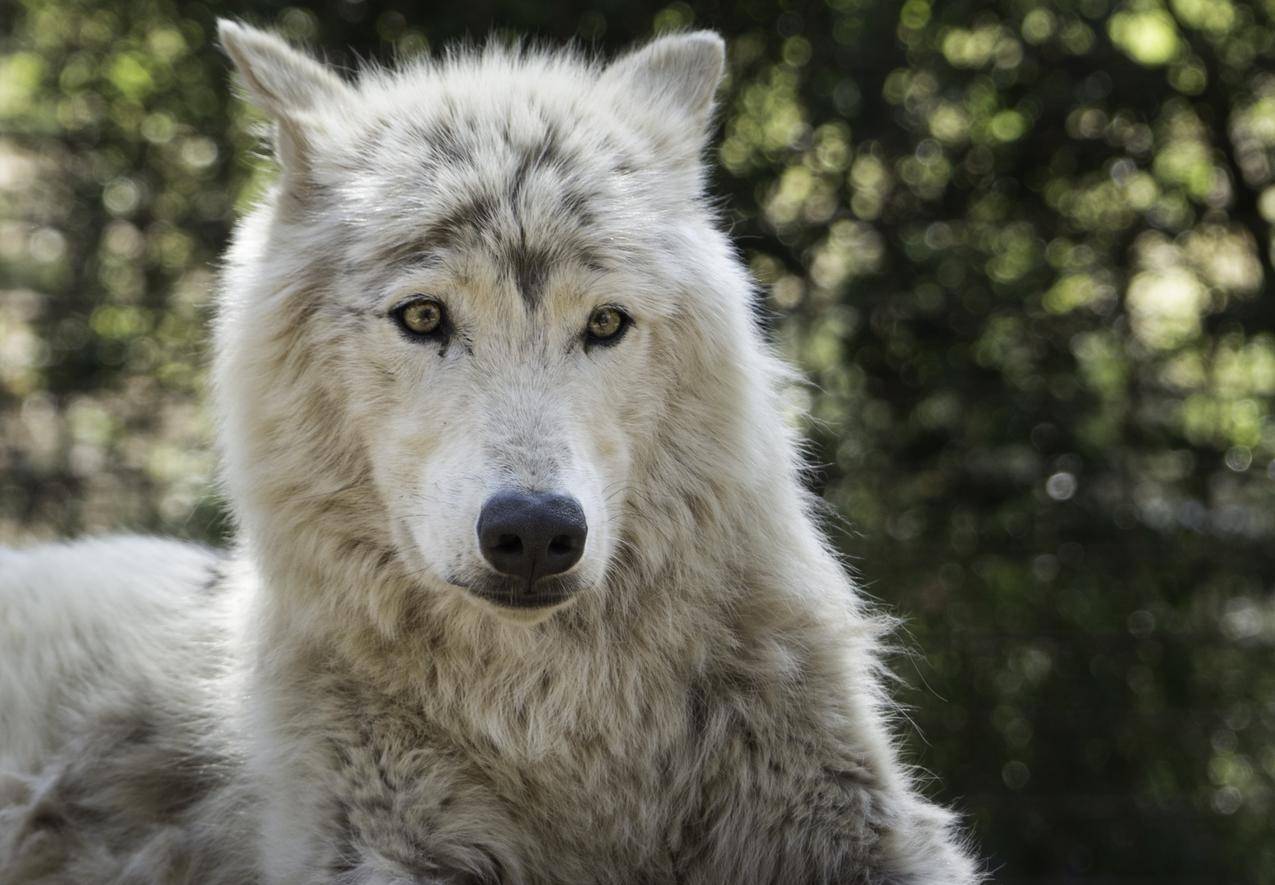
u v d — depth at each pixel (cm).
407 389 668
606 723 691
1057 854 1417
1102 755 1443
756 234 1475
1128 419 1459
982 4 1470
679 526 699
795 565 729
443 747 690
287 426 702
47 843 805
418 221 673
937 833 706
